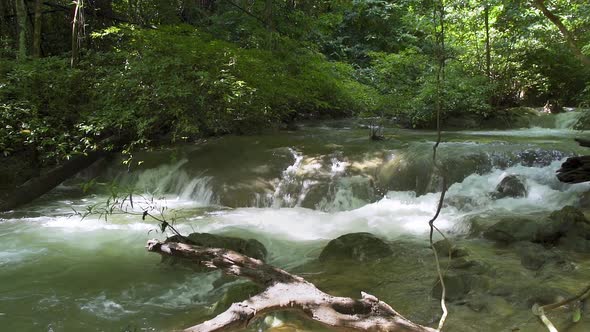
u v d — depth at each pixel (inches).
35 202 316.2
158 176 350.6
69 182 369.4
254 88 369.4
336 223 260.1
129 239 234.8
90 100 366.0
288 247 223.5
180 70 344.8
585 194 247.4
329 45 740.0
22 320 152.1
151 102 347.9
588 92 551.2
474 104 502.3
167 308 160.6
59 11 515.5
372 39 776.3
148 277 187.8
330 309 125.1
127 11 499.8
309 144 356.2
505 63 572.7
